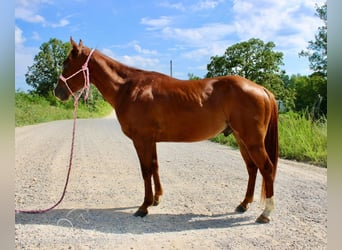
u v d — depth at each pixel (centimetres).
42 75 5269
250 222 438
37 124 2242
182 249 354
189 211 483
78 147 1142
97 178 691
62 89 519
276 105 462
